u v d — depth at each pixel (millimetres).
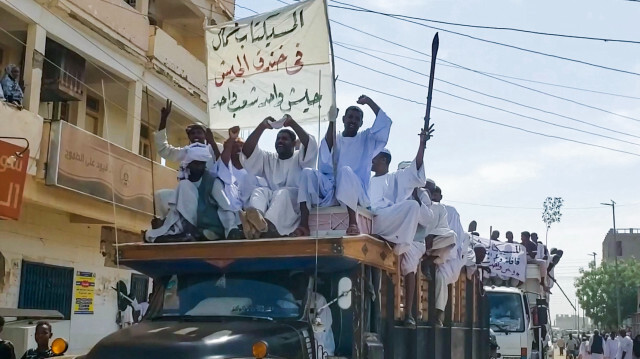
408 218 6773
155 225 6730
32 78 13258
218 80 7621
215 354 5055
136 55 16484
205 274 6250
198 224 6449
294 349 5551
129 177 15273
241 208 6590
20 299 13922
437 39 7078
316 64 7113
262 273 6086
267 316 5914
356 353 5938
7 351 7895
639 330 64938
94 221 15359
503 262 15383
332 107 6922
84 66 15352
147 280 19031
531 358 14992
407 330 7289
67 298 15406
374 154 7184
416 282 7582
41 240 14594
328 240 5723
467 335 9844
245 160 6969
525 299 15094
